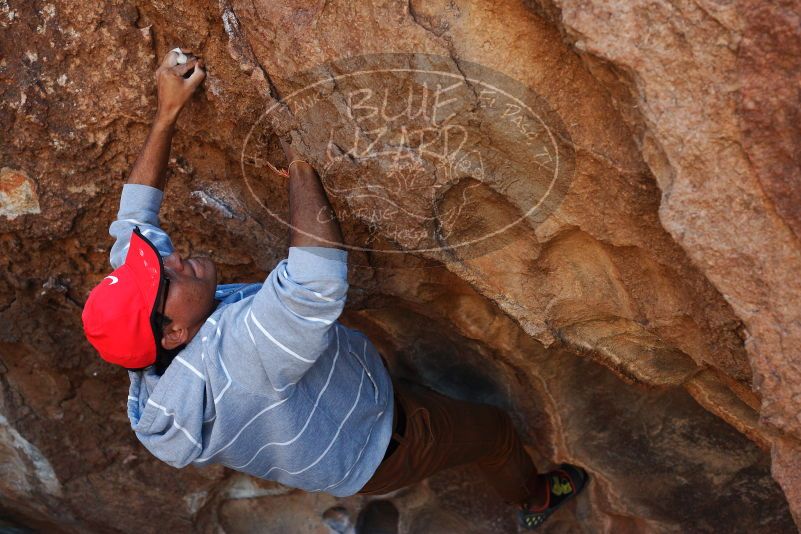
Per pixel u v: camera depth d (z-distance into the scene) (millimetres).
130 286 1471
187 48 1597
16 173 1888
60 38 1674
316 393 1688
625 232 1452
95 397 2611
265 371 1501
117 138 1797
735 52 1136
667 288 1520
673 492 2309
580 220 1486
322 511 2914
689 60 1162
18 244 2066
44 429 2691
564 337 1734
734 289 1283
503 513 2719
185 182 1869
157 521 2891
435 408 2035
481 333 2076
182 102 1606
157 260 1469
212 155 1809
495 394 2402
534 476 2377
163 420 1564
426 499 2857
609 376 2191
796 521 1450
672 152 1225
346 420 1751
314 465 1717
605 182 1408
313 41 1413
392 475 1931
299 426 1646
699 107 1184
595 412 2262
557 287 1645
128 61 1676
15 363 2541
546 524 2664
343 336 1789
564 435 2295
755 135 1165
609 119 1332
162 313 1482
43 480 2838
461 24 1332
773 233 1219
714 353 1515
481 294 1702
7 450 2812
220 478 2752
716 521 2287
